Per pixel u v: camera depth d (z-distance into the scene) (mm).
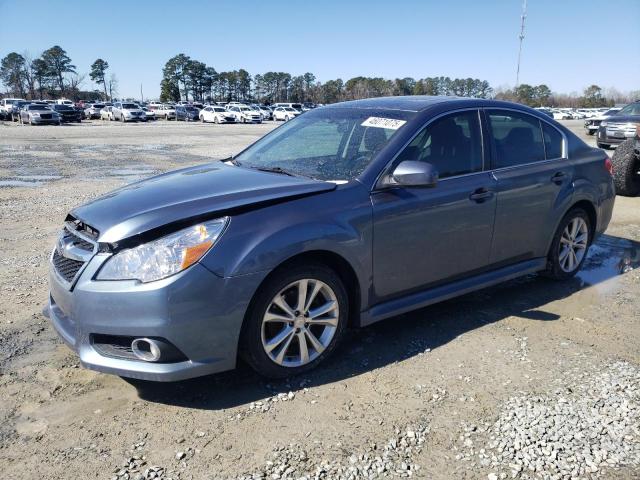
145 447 2732
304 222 3234
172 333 2883
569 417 2980
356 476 2523
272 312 3234
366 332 4066
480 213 4121
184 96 123938
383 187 3609
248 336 3137
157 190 3469
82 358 3043
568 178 4820
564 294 4887
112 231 2982
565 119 60719
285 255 3123
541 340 3947
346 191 3492
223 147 20578
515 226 4441
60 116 43781
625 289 5027
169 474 2535
